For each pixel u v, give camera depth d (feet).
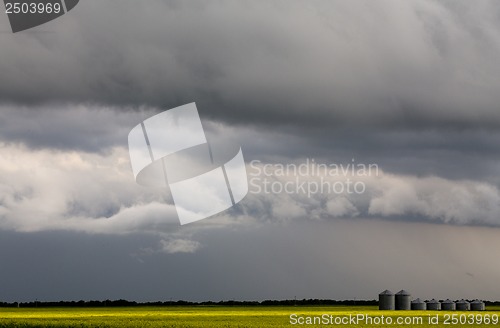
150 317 291.99
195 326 226.58
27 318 281.74
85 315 313.53
